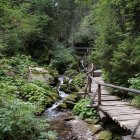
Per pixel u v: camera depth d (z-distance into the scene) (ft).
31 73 48.11
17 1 67.97
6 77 41.29
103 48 36.52
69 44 97.04
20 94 37.68
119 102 29.91
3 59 49.24
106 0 39.50
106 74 38.52
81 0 52.31
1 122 17.98
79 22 112.16
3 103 20.89
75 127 26.73
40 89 39.17
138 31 35.27
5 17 53.83
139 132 19.16
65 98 37.93
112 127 24.68
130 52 32.07
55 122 28.73
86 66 73.56
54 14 80.84
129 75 32.17
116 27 36.40
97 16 44.57
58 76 58.70
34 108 21.50
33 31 64.13
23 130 18.56
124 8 36.14
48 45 75.25
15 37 56.95
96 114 29.09
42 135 19.19
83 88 45.16
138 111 25.40
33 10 74.95
